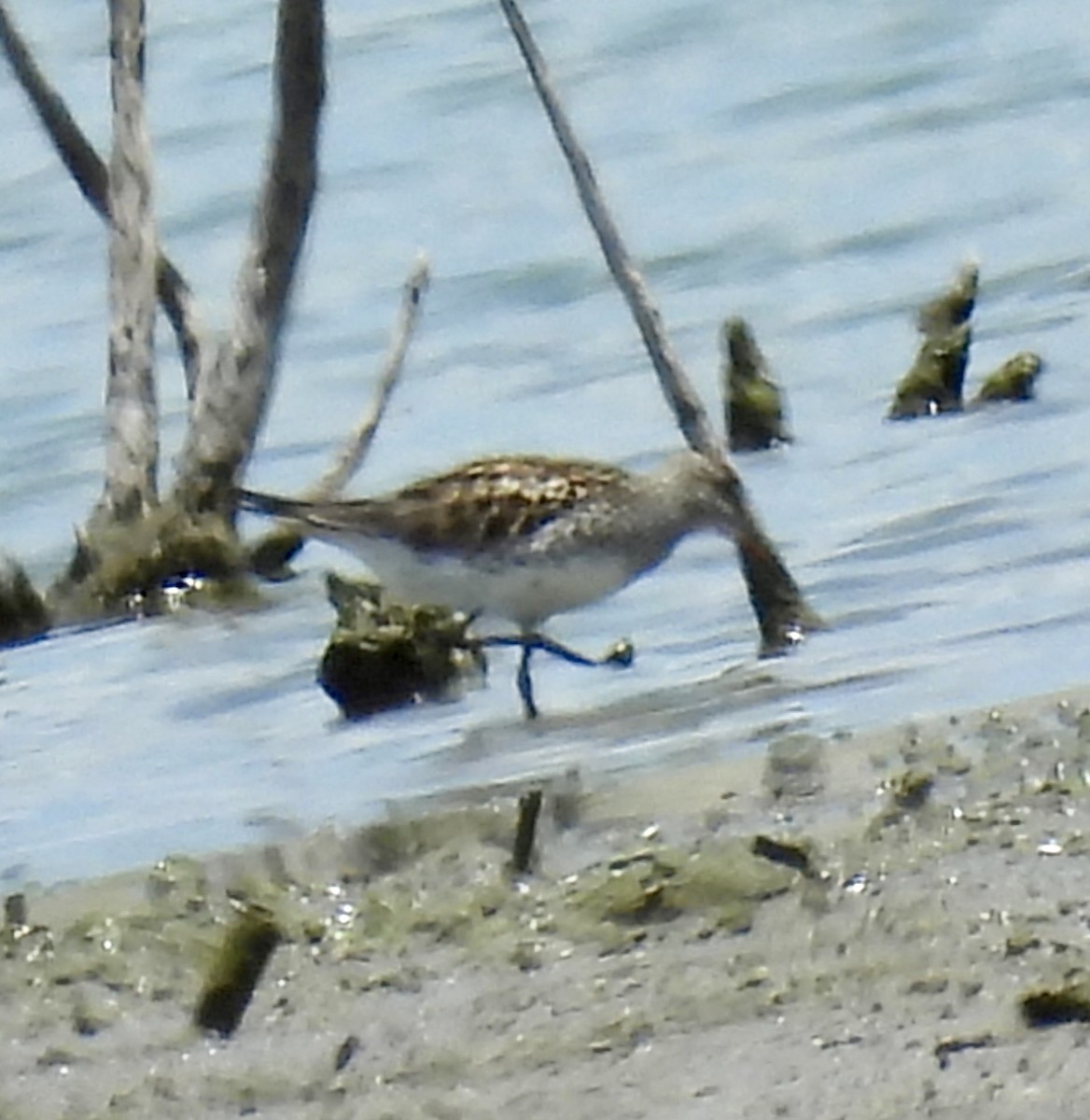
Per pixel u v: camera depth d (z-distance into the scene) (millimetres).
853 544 15539
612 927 10156
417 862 11234
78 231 24078
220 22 27500
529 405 19188
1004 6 27125
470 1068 9289
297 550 16391
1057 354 18562
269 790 12805
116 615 16078
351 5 28625
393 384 17031
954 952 9609
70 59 27062
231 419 16328
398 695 13805
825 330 20109
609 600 15117
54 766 13648
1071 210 22000
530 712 13430
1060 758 11453
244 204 24078
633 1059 9164
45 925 11008
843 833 10797
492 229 23141
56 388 20594
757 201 23062
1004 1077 8688
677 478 14125
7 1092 9602
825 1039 9109
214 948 10531
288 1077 9430
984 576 14789
